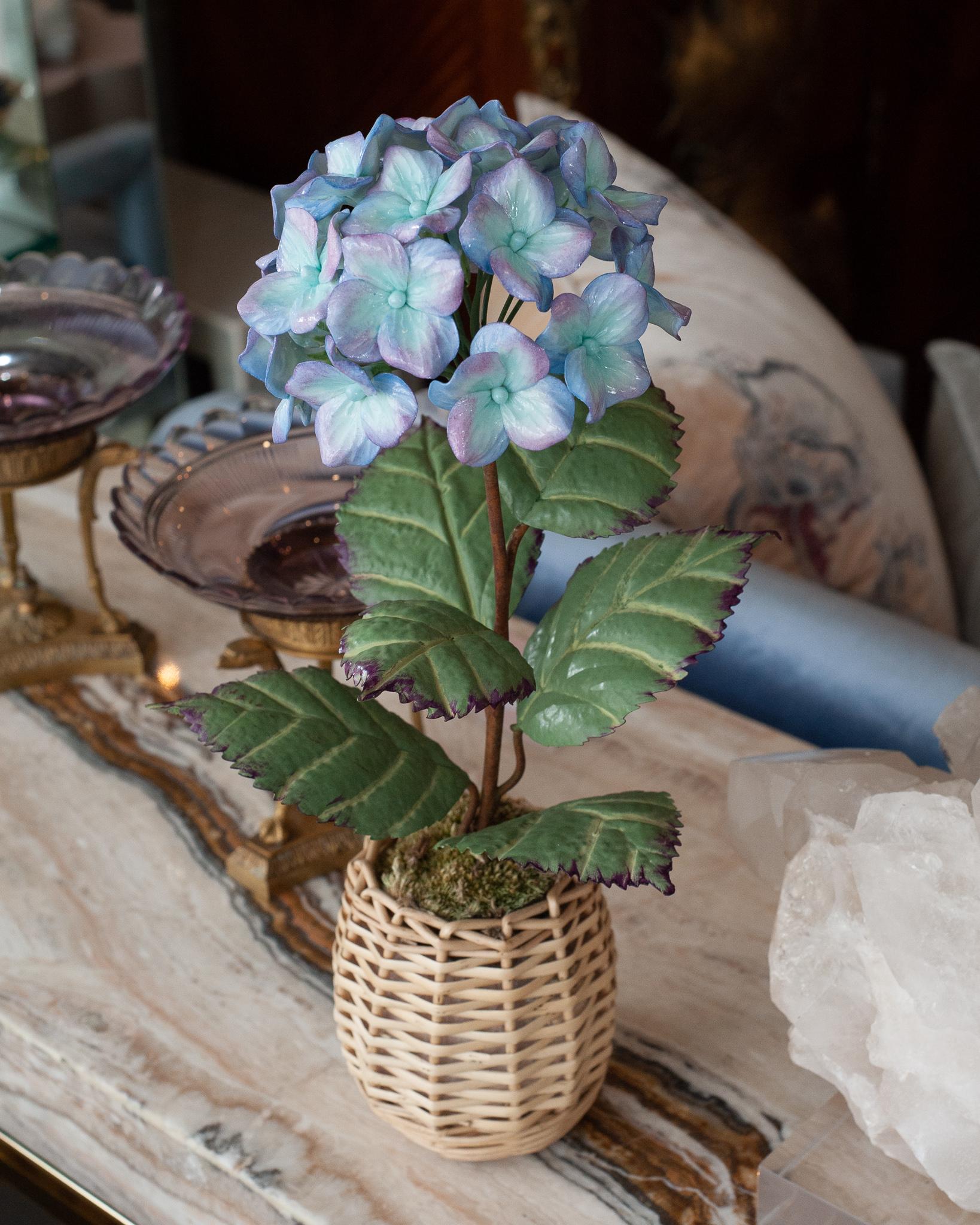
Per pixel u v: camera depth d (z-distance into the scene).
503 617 0.52
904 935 0.48
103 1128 0.65
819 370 1.27
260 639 0.74
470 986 0.52
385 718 0.52
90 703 0.91
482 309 0.48
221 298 2.32
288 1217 0.58
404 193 0.42
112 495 0.77
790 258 2.75
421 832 0.57
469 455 0.41
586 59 2.39
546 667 0.52
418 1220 0.57
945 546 1.55
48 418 0.80
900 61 2.67
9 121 1.83
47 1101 0.67
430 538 0.56
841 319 2.89
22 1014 0.67
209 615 1.00
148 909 0.74
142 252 2.14
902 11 2.62
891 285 2.94
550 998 0.53
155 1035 0.66
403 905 0.54
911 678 0.94
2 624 0.93
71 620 0.95
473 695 0.44
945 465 1.58
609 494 0.49
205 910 0.74
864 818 0.51
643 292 0.41
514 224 0.41
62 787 0.83
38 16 1.83
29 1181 0.69
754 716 1.00
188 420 1.16
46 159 1.88
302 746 0.48
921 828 0.49
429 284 0.40
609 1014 0.57
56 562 1.04
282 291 0.44
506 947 0.52
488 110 0.44
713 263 1.38
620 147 1.60
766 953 0.71
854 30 2.61
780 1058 0.65
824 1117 0.56
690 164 2.62
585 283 1.14
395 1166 0.59
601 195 0.43
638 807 0.49
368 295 0.40
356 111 2.62
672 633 0.49
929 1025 0.48
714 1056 0.65
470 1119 0.56
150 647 0.94
